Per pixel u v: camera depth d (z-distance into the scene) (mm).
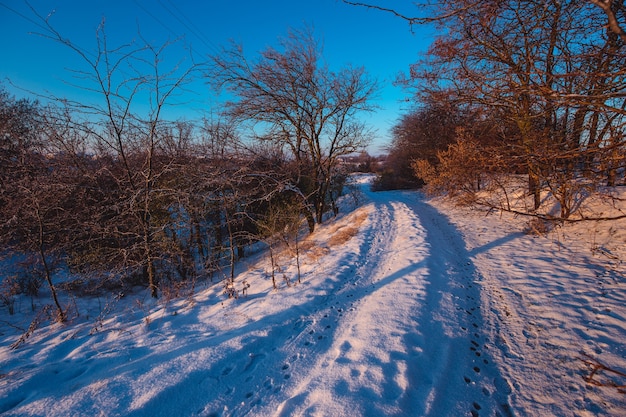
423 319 4531
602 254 6309
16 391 3389
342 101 12055
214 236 10812
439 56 5219
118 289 8648
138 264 7520
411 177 31438
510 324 4359
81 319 6184
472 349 3877
